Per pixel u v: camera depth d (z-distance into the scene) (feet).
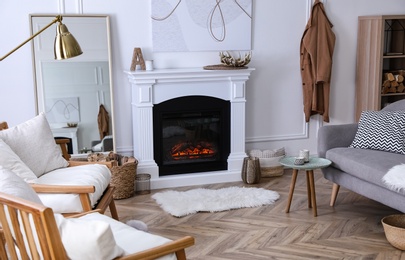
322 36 17.85
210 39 17.17
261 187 16.29
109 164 12.98
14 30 15.47
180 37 16.88
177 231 12.66
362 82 18.62
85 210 10.50
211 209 14.02
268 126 18.39
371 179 12.48
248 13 17.39
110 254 6.66
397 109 14.83
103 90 16.26
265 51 17.90
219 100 16.85
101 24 16.01
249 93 17.94
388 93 18.54
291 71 18.33
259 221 13.24
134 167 15.31
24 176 10.78
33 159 12.00
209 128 17.11
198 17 16.93
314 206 13.52
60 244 6.56
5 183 7.54
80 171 12.00
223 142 17.13
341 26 18.54
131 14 16.35
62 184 11.05
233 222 13.20
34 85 15.65
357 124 14.90
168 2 16.56
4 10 15.31
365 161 12.91
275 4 17.74
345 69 18.84
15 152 11.78
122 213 14.03
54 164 12.45
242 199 14.80
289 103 18.49
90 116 16.22
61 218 6.82
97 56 16.06
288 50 18.15
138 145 16.25
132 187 15.47
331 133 14.61
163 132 16.67
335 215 13.60
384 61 19.95
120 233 8.32
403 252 11.19
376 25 17.79
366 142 14.07
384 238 11.98
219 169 17.26
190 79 16.33
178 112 16.53
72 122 16.08
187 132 16.92
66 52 11.19
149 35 16.65
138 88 15.90
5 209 7.20
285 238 12.09
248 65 17.80
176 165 16.85
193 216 13.69
